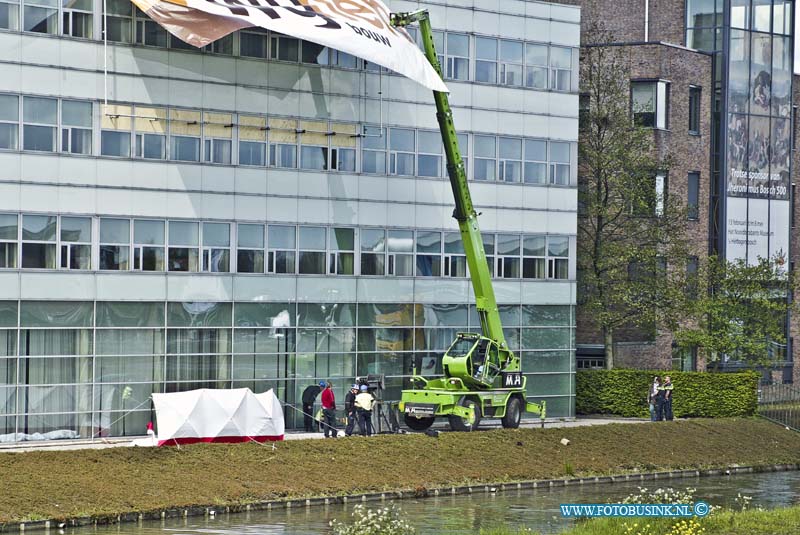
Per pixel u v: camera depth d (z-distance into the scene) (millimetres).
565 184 69062
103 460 46125
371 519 38219
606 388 72062
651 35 87625
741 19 86625
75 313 54969
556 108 68688
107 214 55781
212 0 52188
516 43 67375
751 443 64688
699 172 84375
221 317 58375
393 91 63312
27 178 54031
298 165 60500
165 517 42000
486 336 60531
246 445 49812
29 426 53750
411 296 63844
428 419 60031
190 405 49500
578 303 75312
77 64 55188
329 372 61250
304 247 60688
